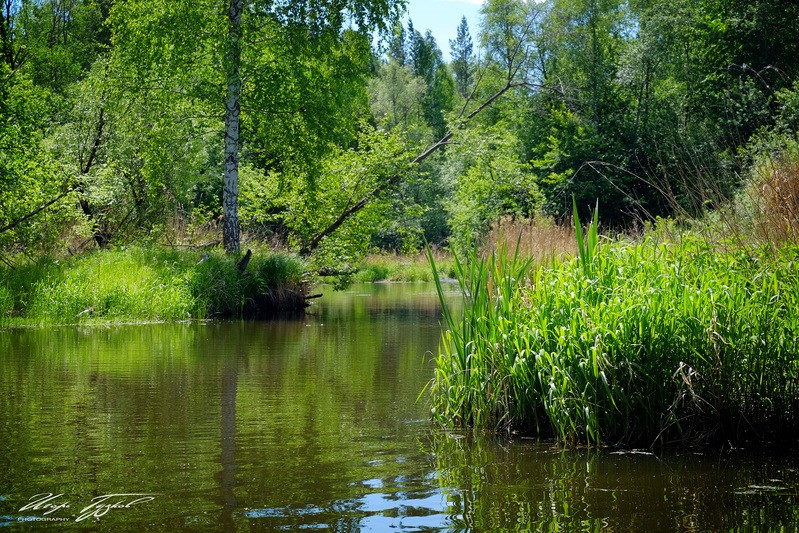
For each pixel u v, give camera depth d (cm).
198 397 598
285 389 638
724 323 462
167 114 1714
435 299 1988
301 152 1712
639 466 408
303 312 1553
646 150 3048
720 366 452
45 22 2880
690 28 3047
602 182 3122
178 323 1285
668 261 534
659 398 459
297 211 1914
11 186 1432
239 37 1593
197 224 2075
